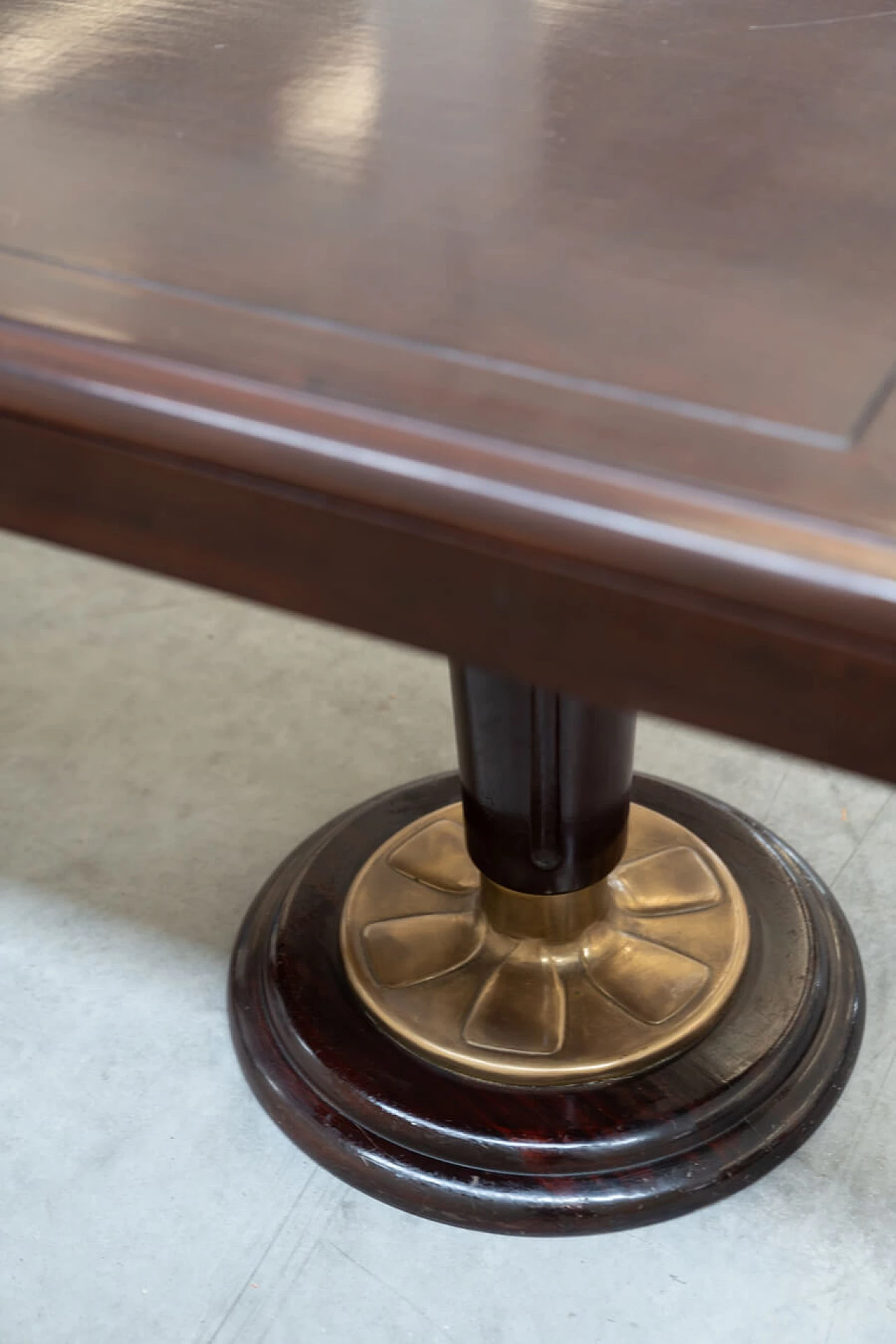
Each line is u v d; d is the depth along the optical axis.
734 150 0.73
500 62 0.86
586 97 0.80
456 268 0.62
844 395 0.52
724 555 0.45
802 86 0.81
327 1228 1.12
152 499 0.56
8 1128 1.21
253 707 1.70
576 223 0.66
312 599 0.55
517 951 1.24
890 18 0.90
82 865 1.48
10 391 0.56
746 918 1.28
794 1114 1.15
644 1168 1.10
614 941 1.25
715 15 0.92
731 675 0.48
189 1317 1.06
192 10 0.96
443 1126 1.12
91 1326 1.05
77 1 0.99
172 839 1.51
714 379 0.53
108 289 0.61
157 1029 1.30
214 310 0.59
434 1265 1.09
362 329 0.57
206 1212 1.14
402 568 0.52
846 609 0.44
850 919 1.37
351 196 0.70
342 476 0.51
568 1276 1.08
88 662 1.79
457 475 0.49
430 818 1.40
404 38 0.90
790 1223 1.10
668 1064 1.16
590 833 1.16
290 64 0.87
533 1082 1.15
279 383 0.53
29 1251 1.11
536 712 1.04
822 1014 1.22
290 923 1.32
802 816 1.50
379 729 1.66
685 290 0.60
